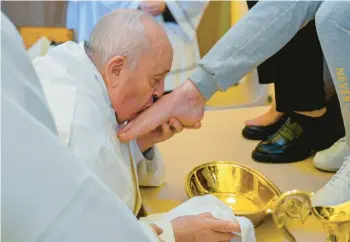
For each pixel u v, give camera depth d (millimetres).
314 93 1583
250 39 1292
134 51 982
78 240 541
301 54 1544
